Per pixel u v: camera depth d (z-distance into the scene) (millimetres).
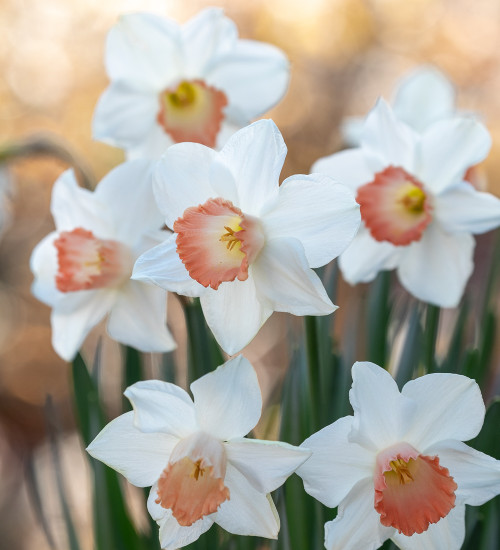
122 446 590
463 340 688
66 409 2145
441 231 685
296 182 584
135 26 723
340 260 689
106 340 2008
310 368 607
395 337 697
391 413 579
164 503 576
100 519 671
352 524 581
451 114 795
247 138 587
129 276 673
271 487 571
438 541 586
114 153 2146
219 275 587
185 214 590
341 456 577
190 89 729
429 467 578
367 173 697
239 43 733
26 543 1741
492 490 581
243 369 578
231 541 642
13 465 1997
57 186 682
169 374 689
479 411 578
